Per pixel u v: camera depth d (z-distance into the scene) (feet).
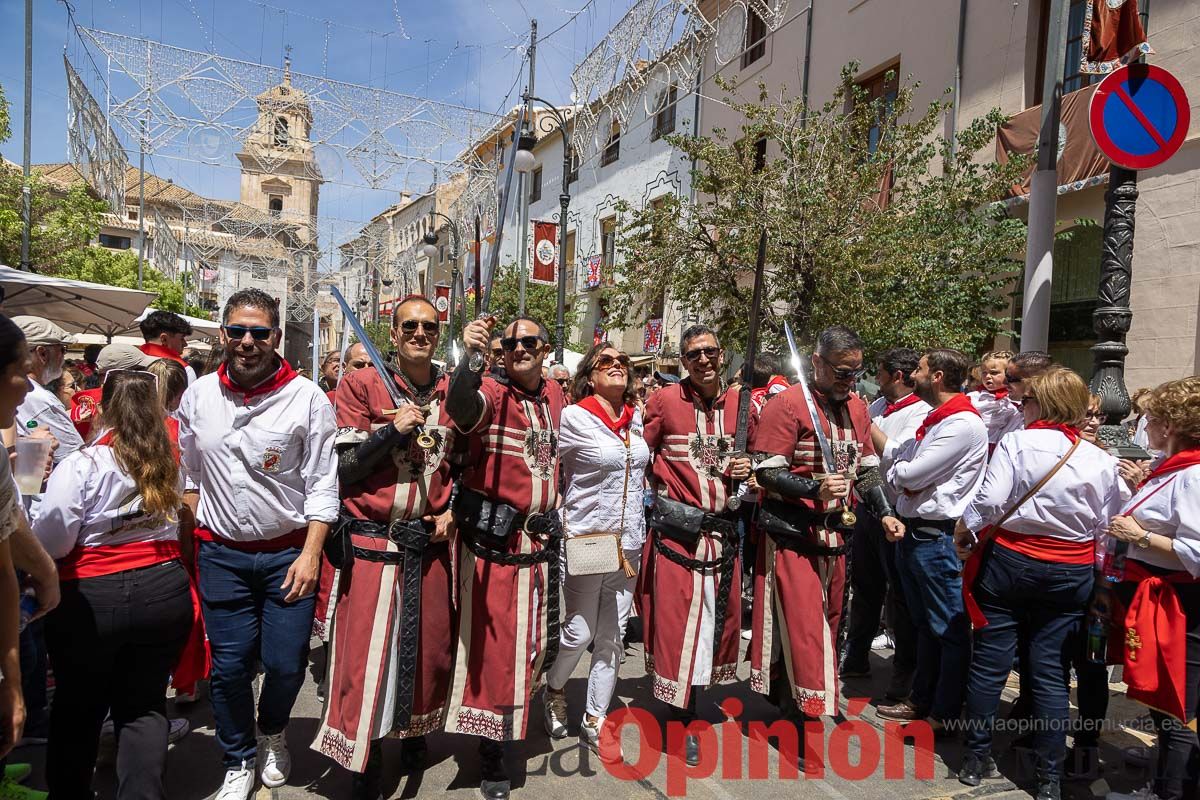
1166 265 27.45
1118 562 11.23
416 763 11.07
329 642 10.27
